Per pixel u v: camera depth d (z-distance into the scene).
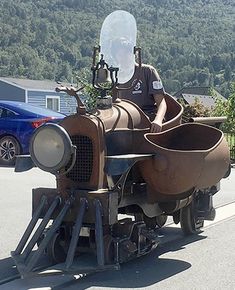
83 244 6.67
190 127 7.71
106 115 6.84
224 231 8.80
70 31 123.94
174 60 122.44
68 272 6.13
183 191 6.92
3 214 9.55
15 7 140.12
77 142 6.60
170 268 6.78
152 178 6.88
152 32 149.62
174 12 192.25
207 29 167.38
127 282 6.22
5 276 6.33
